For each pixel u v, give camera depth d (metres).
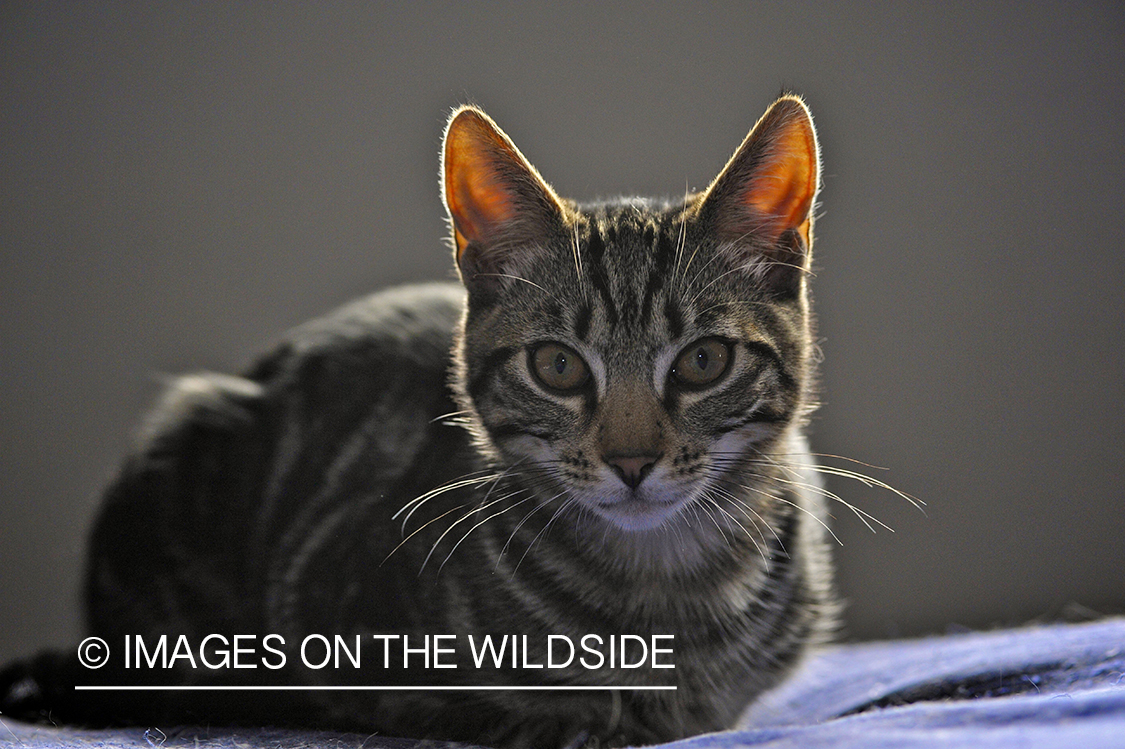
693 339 0.70
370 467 0.74
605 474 0.69
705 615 0.71
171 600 0.75
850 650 0.85
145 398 0.96
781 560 0.72
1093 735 0.56
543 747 0.70
